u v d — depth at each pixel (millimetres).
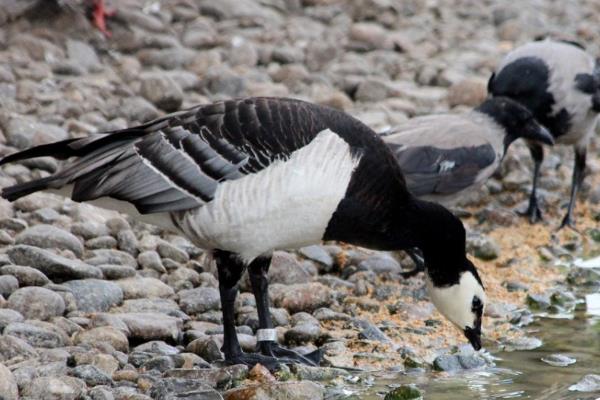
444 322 12578
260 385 10016
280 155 10125
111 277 12367
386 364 11336
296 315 12242
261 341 11148
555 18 25250
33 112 16750
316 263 13812
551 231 15797
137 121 17172
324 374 10805
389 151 10719
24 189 10320
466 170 14055
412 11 24625
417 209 10961
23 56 18688
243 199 10109
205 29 21375
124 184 10227
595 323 12758
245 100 10633
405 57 21766
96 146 10422
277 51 20625
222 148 10195
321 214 10305
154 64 19766
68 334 10898
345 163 10281
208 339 11016
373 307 12820
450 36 23234
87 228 13375
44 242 12656
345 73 20328
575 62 15812
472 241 14719
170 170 10250
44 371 9883
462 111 18703
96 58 19359
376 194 10539
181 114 10594
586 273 14188
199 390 9867
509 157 17453
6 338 10258
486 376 11078
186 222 10375
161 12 21766
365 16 23375
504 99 15070
